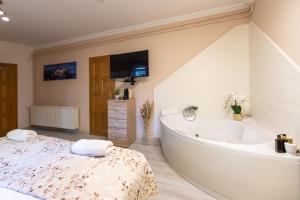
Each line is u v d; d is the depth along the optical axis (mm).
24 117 4836
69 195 938
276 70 1911
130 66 3613
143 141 3648
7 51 4480
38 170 1203
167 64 3422
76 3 2674
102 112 4102
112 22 3418
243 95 2807
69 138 3984
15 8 2795
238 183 1595
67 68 4441
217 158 1727
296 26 1527
